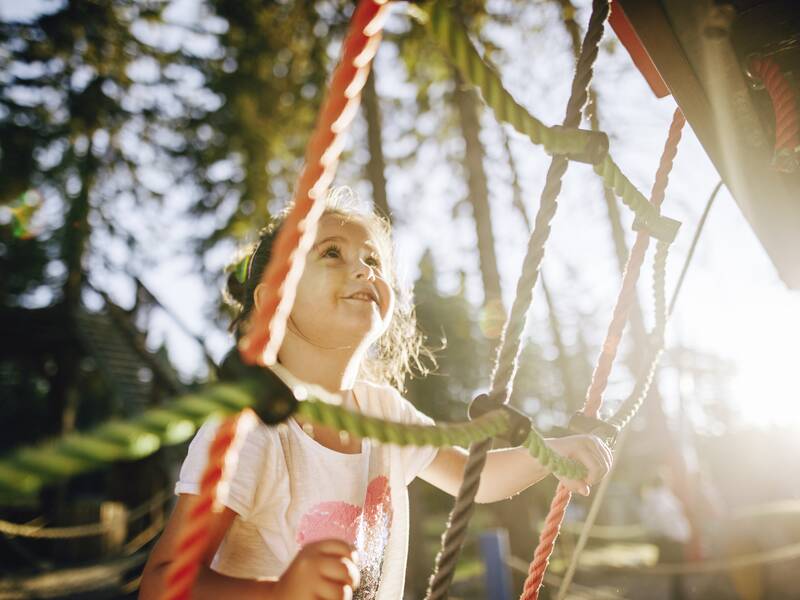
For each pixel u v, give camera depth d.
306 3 10.55
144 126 12.73
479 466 0.93
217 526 1.24
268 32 10.97
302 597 0.80
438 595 0.88
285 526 1.38
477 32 9.32
